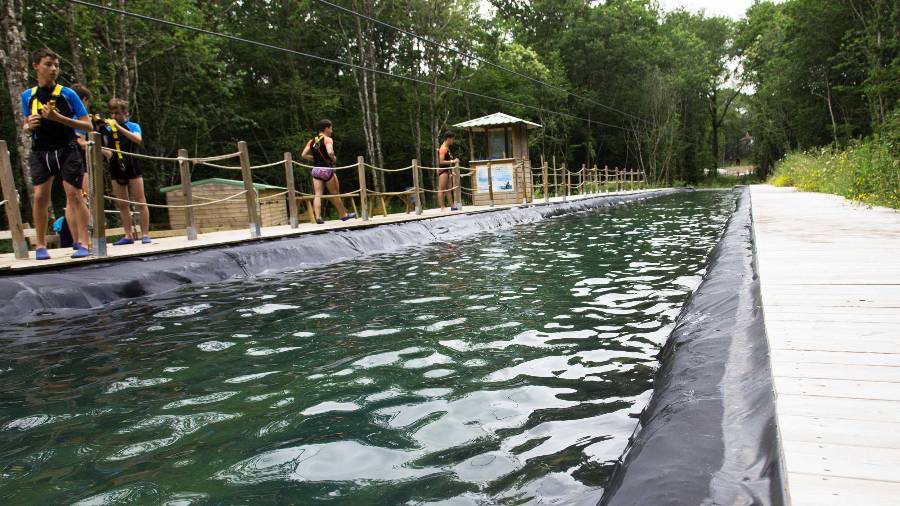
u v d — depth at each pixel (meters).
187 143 24.48
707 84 51.84
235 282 6.32
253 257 7.22
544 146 38.28
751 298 3.63
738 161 101.50
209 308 4.91
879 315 2.86
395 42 29.00
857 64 28.20
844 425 1.66
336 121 29.81
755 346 2.63
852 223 7.30
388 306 4.82
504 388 2.78
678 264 6.79
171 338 3.89
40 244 5.88
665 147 46.47
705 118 57.12
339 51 29.34
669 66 47.12
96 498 1.77
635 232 10.98
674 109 46.06
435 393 2.73
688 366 2.63
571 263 7.07
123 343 3.78
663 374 2.79
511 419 2.39
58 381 3.02
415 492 1.77
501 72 32.22
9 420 2.48
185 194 7.67
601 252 8.09
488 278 6.12
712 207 18.64
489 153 17.48
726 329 3.08
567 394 2.68
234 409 2.56
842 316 2.88
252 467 1.97
